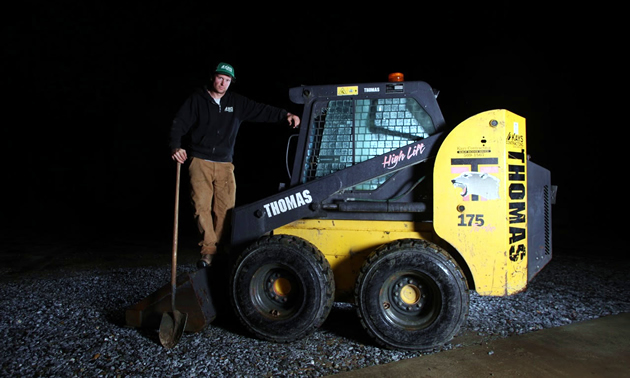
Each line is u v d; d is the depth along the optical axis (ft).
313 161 10.73
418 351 8.99
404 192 10.22
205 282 10.34
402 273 9.14
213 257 11.10
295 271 9.41
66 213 40.32
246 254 9.72
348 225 10.31
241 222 10.52
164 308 10.13
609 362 8.32
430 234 9.98
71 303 12.86
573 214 35.70
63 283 15.71
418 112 10.33
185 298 9.93
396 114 10.43
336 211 10.34
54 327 10.71
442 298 8.86
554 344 9.25
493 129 9.32
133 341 9.77
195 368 8.34
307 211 10.30
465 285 8.90
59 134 45.37
